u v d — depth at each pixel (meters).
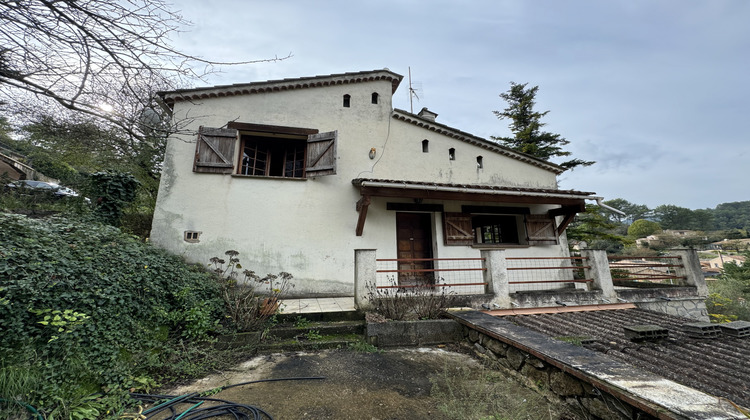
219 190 6.47
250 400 2.65
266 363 3.54
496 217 8.83
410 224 7.66
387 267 6.96
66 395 2.29
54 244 3.38
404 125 8.00
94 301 2.94
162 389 2.88
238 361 3.60
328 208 6.91
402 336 4.22
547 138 14.71
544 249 8.02
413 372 3.28
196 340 3.77
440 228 7.50
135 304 3.39
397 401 2.63
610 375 2.23
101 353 2.71
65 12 2.38
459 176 8.09
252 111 6.97
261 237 6.45
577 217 13.79
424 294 5.10
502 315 5.28
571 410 2.46
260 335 4.12
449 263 7.29
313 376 3.17
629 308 5.91
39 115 3.12
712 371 2.73
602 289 6.04
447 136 8.28
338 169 7.19
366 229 7.01
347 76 7.67
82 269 3.13
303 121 7.23
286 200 6.72
